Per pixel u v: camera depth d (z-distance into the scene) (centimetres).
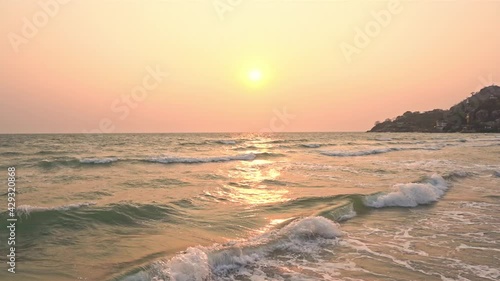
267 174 1970
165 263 624
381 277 617
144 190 1416
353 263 684
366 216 1061
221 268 653
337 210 1047
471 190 1466
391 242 813
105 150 3753
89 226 886
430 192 1308
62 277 583
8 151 3481
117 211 1006
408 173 1961
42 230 843
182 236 825
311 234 850
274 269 655
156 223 938
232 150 3912
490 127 11556
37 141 5744
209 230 880
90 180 1669
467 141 5994
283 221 969
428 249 764
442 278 610
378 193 1258
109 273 601
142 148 4153
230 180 1733
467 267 661
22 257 675
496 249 761
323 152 3522
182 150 3862
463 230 907
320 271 647
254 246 741
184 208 1115
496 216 1050
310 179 1770
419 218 1032
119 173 1962
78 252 706
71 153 3303
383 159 2856
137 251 712
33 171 2014
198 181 1683
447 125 13475
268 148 4303
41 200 1173
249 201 1241
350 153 3388
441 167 2244
